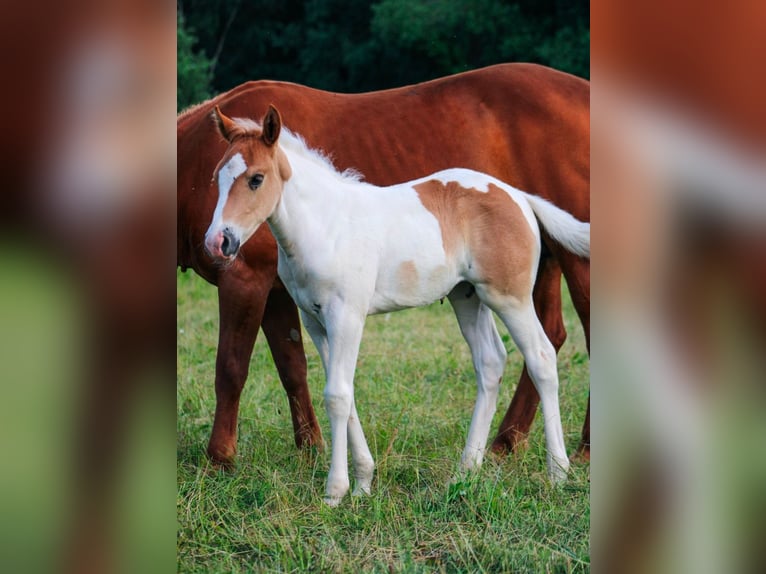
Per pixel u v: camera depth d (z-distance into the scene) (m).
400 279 3.89
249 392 5.31
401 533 3.39
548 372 3.98
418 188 4.00
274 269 4.23
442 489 3.80
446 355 6.19
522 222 3.99
